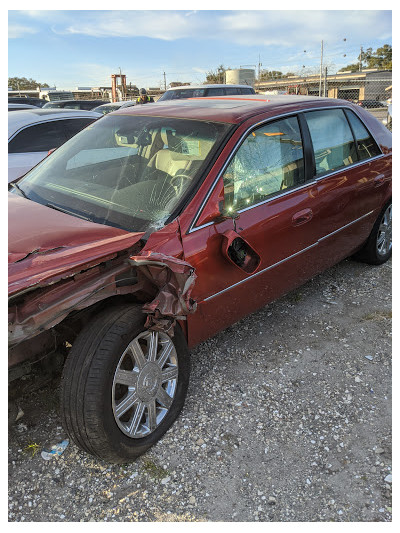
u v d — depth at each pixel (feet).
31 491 7.06
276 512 6.85
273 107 10.41
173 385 8.20
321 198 11.10
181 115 10.02
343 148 12.35
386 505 7.03
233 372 9.92
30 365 7.03
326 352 10.77
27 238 6.91
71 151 10.66
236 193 8.95
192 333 8.63
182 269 6.98
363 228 13.56
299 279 11.28
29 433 8.09
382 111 61.72
